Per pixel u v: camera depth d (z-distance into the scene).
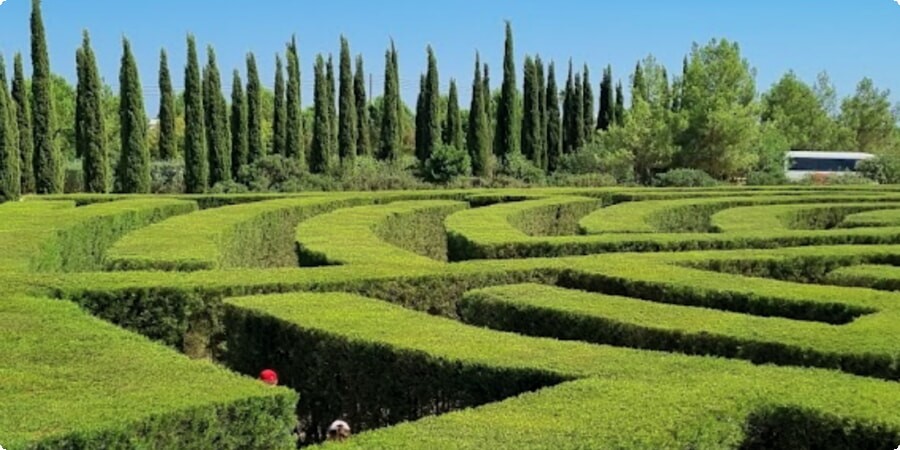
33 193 34.09
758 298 8.33
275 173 34.66
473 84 43.25
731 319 7.20
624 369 5.64
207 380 5.24
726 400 4.89
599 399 4.89
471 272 9.60
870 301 7.93
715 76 43.03
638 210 18.02
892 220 15.57
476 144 43.19
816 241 13.24
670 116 42.97
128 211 16.95
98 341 6.20
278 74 43.69
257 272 9.47
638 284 9.11
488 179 37.44
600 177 38.72
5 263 10.03
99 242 15.32
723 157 42.31
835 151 69.94
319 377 6.81
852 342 6.36
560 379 5.57
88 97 32.25
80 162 39.72
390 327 6.82
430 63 46.34
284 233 18.67
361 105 49.22
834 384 5.33
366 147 49.53
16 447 4.16
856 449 4.80
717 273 9.45
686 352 6.86
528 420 4.51
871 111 73.62
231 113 40.16
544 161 50.88
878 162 42.91
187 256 10.49
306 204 20.02
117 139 55.78
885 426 4.71
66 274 9.18
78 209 16.83
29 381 5.20
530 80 49.16
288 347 7.16
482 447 4.10
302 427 7.02
